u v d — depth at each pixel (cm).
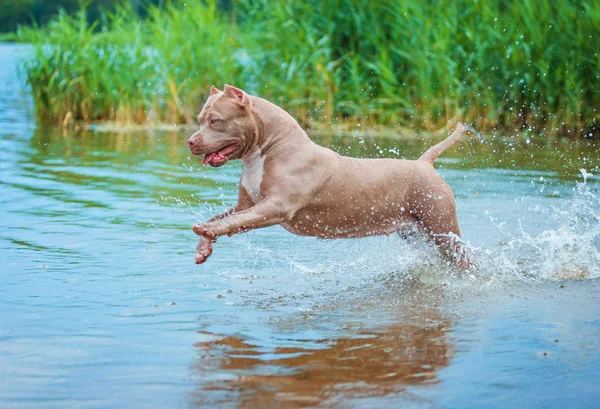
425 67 1741
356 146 1502
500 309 635
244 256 798
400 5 1766
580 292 685
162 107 1909
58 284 688
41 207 1003
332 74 1792
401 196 732
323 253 812
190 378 491
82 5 2119
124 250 805
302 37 1830
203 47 1877
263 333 573
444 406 453
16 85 2770
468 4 1756
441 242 744
